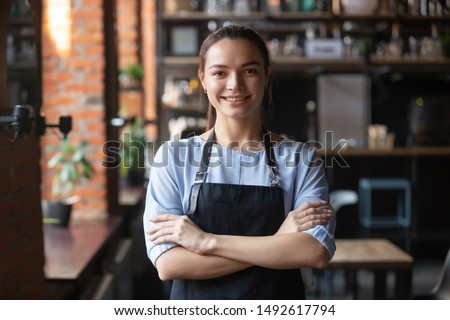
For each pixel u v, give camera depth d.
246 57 1.62
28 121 2.11
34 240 2.66
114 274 4.34
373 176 7.53
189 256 1.61
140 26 7.39
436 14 7.03
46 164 5.07
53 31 5.04
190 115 8.48
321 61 7.82
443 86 8.41
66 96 5.04
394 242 7.19
